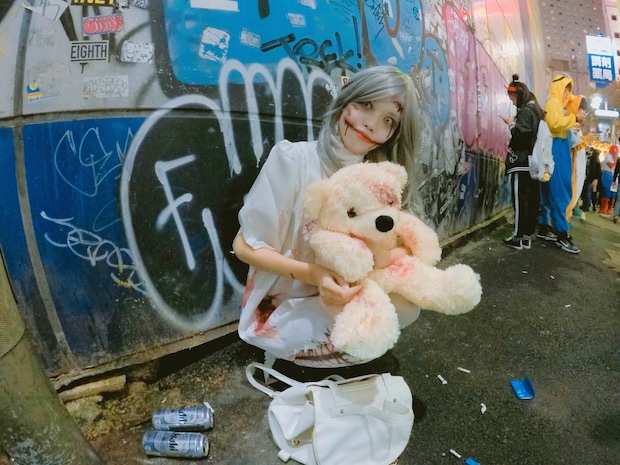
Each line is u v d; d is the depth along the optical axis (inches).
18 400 39.8
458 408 68.9
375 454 51.0
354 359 55.8
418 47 127.0
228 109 72.3
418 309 57.7
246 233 57.1
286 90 81.0
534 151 153.4
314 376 72.2
